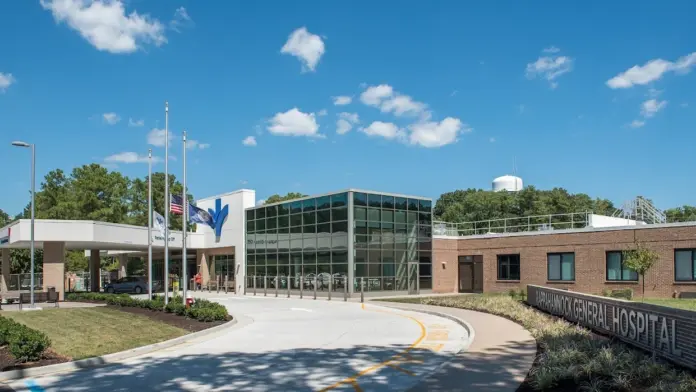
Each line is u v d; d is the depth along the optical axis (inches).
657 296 1235.2
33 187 1182.9
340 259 1525.6
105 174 2832.2
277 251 1766.7
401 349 572.4
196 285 2073.1
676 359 392.8
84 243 1577.3
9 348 523.8
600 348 446.6
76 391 400.2
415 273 1651.1
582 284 1398.9
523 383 378.9
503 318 821.2
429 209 1712.6
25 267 2726.4
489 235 1669.5
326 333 717.3
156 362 513.7
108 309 1037.2
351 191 1512.1
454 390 364.2
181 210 1050.7
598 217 1546.5
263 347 597.0
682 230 1207.6
